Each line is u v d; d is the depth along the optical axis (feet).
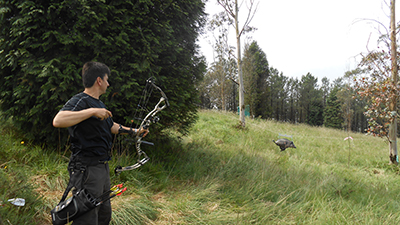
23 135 15.07
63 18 13.62
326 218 11.23
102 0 13.37
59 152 13.79
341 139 42.63
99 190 6.65
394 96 23.85
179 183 14.20
